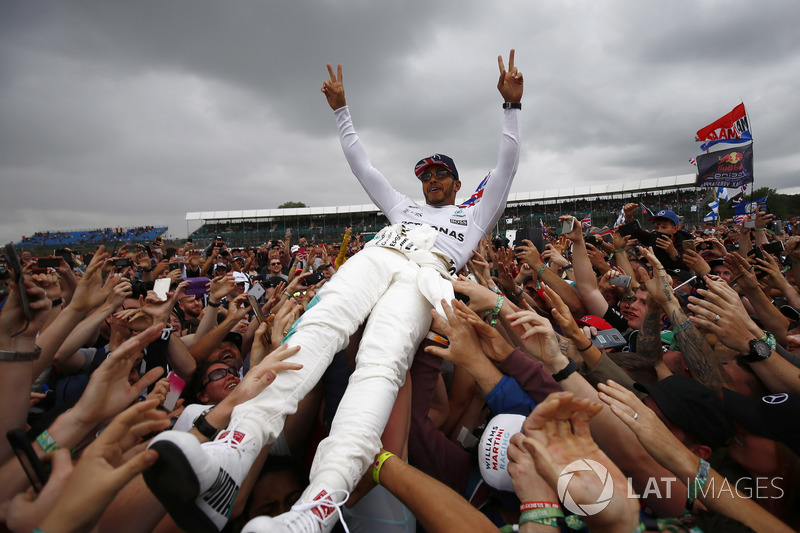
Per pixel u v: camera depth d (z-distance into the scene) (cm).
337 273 230
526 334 207
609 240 743
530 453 138
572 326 229
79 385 281
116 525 142
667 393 198
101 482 109
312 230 4622
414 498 155
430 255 245
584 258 425
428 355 233
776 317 316
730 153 824
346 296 212
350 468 155
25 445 129
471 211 334
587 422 138
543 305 433
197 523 128
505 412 199
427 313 227
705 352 239
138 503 145
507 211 4469
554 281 426
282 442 217
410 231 265
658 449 158
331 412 225
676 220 598
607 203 4116
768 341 213
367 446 163
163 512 150
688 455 158
